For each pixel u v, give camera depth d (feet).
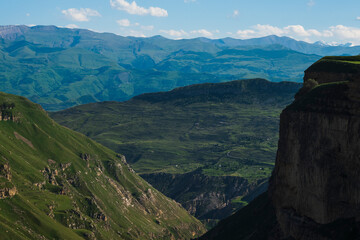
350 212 403.95
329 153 423.23
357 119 402.31
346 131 408.87
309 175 442.09
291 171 469.16
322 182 426.92
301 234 441.68
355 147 400.88
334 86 444.14
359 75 420.77
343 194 409.49
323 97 445.78
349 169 405.39
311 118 445.78
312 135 442.09
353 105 412.57
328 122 426.10
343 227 402.31
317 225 430.20
